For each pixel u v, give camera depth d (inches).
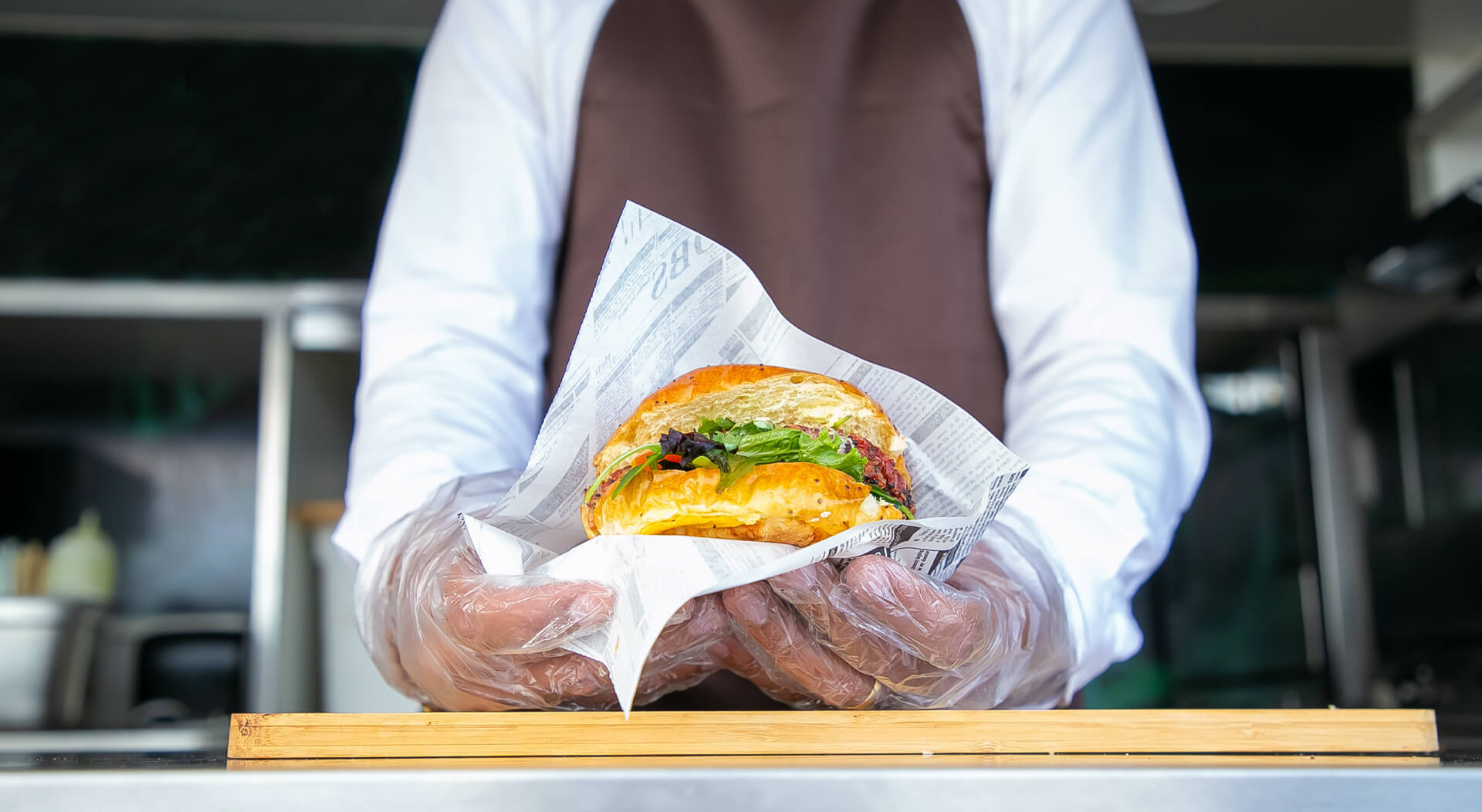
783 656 23.8
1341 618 80.3
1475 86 81.1
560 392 24.9
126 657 83.4
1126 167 34.5
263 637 73.7
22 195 84.9
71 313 77.7
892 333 34.9
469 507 27.0
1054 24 35.5
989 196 36.2
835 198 35.5
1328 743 22.5
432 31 88.6
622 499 24.9
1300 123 92.4
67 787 19.4
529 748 22.1
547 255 35.8
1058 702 28.0
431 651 24.6
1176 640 83.4
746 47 36.0
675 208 35.5
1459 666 71.4
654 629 21.7
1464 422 72.7
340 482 81.1
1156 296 32.9
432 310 33.2
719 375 26.1
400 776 19.2
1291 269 90.7
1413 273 75.0
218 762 21.6
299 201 86.3
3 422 87.4
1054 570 26.8
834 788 19.1
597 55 36.2
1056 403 31.4
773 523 24.2
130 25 87.5
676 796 19.1
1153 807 19.3
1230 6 86.3
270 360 77.9
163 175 86.0
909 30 36.1
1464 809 19.7
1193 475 32.5
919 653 23.4
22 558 80.1
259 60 88.0
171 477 87.7
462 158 34.9
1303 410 83.1
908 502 26.2
